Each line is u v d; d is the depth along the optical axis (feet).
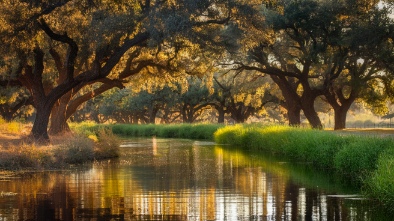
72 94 172.76
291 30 214.07
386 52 197.36
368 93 244.63
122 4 127.24
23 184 85.10
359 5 200.54
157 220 57.62
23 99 291.79
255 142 170.91
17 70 152.76
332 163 107.34
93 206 65.46
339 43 198.08
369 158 89.15
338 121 247.29
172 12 126.52
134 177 93.91
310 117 225.56
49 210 62.90
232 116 353.72
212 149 169.27
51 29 140.15
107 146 140.67
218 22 136.26
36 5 122.72
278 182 86.48
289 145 137.28
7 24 125.80
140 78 188.96
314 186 81.66
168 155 144.87
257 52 213.25
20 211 62.34
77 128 224.74
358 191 76.43
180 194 74.84
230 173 99.76
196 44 147.33
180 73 179.73
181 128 283.18
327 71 214.28
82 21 135.74
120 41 140.77
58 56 165.17
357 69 232.32
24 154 108.88
